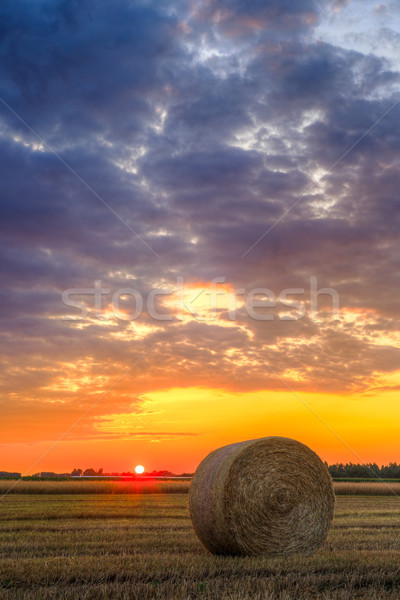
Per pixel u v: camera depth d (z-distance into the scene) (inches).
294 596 277.3
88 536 482.3
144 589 280.2
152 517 660.1
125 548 420.5
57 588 284.5
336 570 343.6
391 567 346.9
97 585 289.6
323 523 465.1
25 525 564.4
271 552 441.4
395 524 601.9
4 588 288.4
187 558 374.9
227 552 437.4
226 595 273.7
